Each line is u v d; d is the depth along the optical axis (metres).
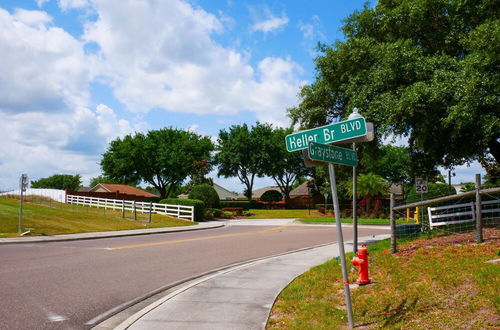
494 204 13.12
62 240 17.75
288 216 48.50
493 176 20.05
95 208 37.34
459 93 11.61
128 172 62.34
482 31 11.29
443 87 12.10
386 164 56.41
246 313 6.42
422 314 5.62
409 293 6.55
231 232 23.92
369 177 42.03
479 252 8.34
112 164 63.78
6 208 29.20
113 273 9.97
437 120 13.23
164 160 61.53
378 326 5.45
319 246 15.44
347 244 16.05
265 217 47.59
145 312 6.48
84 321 6.21
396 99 12.95
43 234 19.42
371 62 14.91
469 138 14.54
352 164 5.95
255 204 64.00
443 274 7.14
